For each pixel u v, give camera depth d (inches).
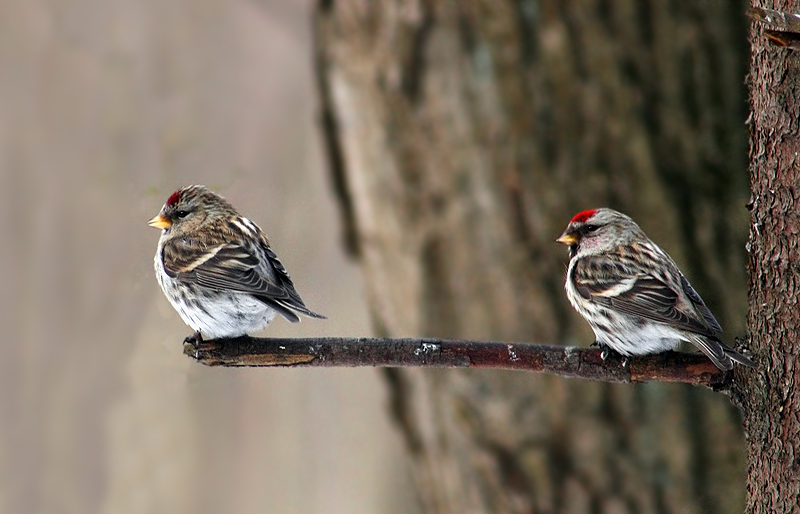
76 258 593.0
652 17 484.7
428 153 516.1
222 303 411.5
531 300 498.3
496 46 502.0
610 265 412.5
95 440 601.0
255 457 629.9
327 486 641.6
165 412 607.8
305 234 611.5
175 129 622.8
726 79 481.7
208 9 649.0
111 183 602.5
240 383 628.7
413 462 536.7
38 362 595.8
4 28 621.6
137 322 598.2
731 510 469.7
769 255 301.7
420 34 516.1
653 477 477.4
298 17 656.4
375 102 527.5
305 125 631.2
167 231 437.7
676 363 355.3
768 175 301.0
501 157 502.6
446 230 514.3
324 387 649.0
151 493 595.8
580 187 491.5
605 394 482.0
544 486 492.1
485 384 499.8
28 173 598.2
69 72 621.6
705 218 481.1
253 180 619.2
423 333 519.5
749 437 313.6
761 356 305.6
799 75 293.3
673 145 484.1
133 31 635.5
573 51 491.5
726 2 480.4
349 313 599.8
